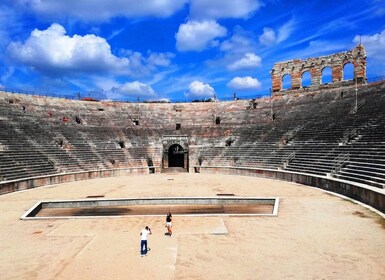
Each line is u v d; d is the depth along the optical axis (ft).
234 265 42.24
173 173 172.65
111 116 206.90
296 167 130.62
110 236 56.18
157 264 42.98
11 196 98.58
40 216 77.61
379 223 60.54
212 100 239.91
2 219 69.62
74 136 175.42
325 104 177.58
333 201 82.53
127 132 197.67
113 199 88.33
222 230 58.29
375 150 102.83
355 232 55.31
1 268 42.45
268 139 173.27
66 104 200.85
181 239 53.57
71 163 149.89
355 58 181.16
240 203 88.07
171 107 223.10
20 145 141.38
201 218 67.67
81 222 66.03
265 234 55.62
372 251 46.03
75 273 40.42
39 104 187.83
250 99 220.64
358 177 91.97
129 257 45.73
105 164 164.55
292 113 187.73
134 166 174.60
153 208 84.69
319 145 138.72
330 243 49.98
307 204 79.71
